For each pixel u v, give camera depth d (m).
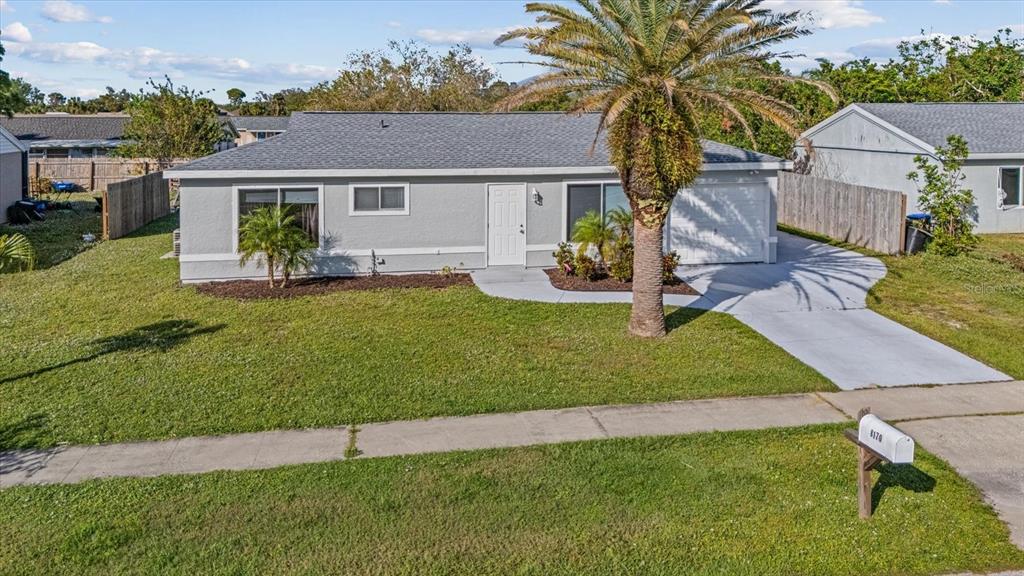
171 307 15.84
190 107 39.09
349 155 19.19
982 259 20.27
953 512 7.65
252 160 18.41
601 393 11.03
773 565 6.73
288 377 11.68
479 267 19.42
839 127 28.56
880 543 7.08
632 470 8.52
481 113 23.30
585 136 21.61
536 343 13.44
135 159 38.75
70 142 47.97
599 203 19.56
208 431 9.70
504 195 19.22
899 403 10.66
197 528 7.29
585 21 13.47
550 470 8.52
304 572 6.58
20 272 19.16
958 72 40.75
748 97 13.86
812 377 11.66
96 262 20.39
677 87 12.94
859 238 22.61
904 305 15.84
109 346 13.16
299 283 18.00
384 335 13.90
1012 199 24.62
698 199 19.83
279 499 7.86
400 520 7.44
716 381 11.52
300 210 18.45
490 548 6.96
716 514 7.56
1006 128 25.94
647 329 13.76
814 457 8.84
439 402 10.67
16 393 10.96
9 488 8.11
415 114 22.95
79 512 7.57
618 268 17.88
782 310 15.52
